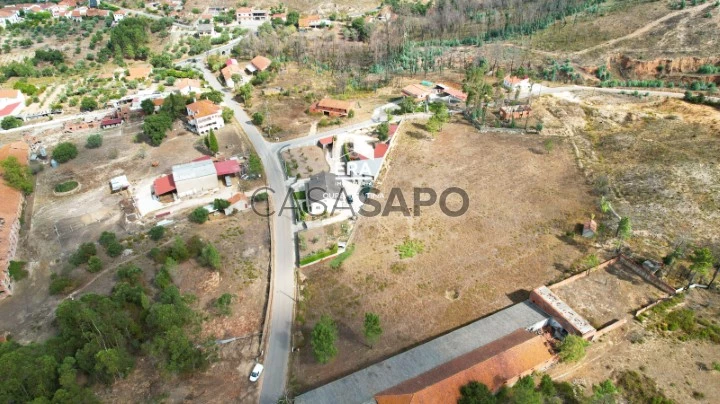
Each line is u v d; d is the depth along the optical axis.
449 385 66.62
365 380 70.00
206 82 192.75
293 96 177.00
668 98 158.25
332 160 132.25
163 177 122.88
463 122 152.88
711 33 186.88
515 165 127.38
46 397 62.91
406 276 92.75
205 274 93.38
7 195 114.50
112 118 162.25
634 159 125.75
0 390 61.38
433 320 83.25
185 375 73.69
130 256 99.19
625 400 68.69
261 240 103.88
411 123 151.88
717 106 149.38
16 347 72.81
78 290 90.75
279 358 76.62
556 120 151.00
